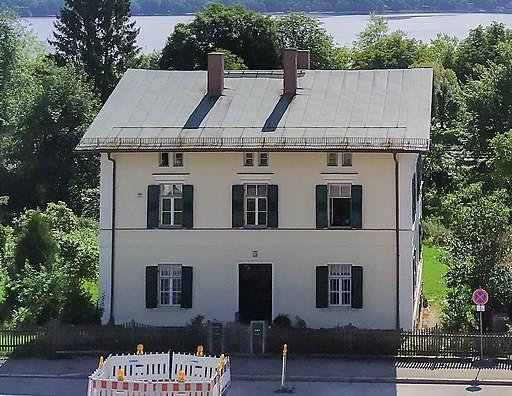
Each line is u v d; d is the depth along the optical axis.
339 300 45.84
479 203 46.84
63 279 45.91
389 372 40.12
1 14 93.06
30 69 99.94
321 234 45.53
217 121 46.94
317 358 42.31
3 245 61.84
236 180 45.78
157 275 46.16
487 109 87.12
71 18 106.44
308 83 50.25
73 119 81.88
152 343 43.16
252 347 42.94
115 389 31.12
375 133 45.31
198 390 31.09
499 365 41.06
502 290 45.03
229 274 45.97
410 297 45.09
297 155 45.47
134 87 50.50
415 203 49.97
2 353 43.06
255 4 191.75
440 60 138.75
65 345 43.12
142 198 46.19
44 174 81.12
